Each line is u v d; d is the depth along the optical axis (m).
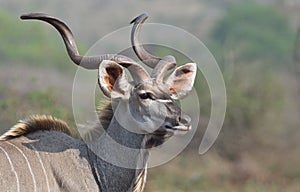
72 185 11.09
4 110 17.59
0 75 28.09
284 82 37.62
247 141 30.30
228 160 29.09
